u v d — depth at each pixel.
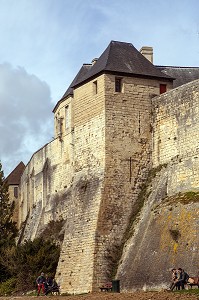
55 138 59.44
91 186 45.38
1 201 60.34
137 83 46.75
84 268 42.78
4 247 52.56
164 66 56.91
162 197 43.09
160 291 33.84
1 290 48.06
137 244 41.72
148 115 46.69
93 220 43.69
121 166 45.12
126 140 45.66
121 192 44.56
